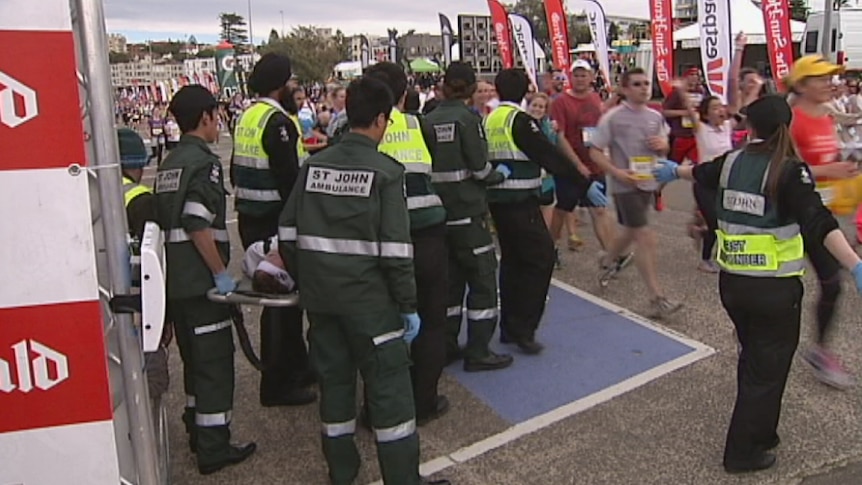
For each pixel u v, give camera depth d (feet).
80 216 5.97
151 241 6.61
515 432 13.71
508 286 17.29
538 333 18.72
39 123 5.79
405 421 10.87
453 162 14.90
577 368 16.49
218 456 12.49
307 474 12.53
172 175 11.30
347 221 10.32
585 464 12.59
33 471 6.26
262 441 13.67
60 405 6.21
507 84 16.57
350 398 11.51
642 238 19.56
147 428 6.83
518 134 15.83
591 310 20.34
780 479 11.95
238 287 11.84
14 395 6.09
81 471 6.37
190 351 12.47
